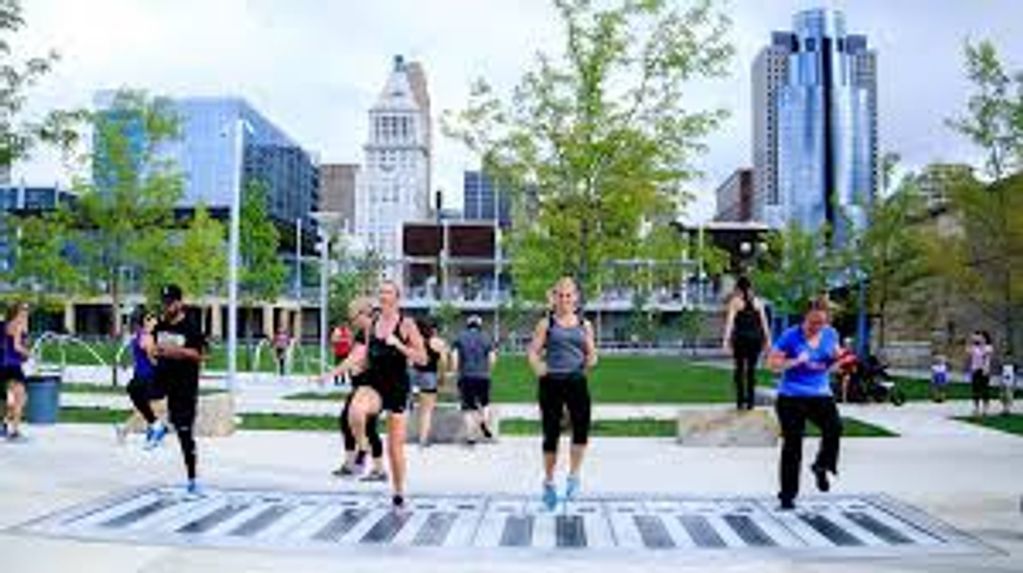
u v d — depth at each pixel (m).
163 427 14.88
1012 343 31.08
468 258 95.19
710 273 22.44
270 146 112.44
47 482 11.51
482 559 7.83
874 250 44.34
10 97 19.72
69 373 34.47
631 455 15.10
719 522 9.50
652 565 7.68
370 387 9.77
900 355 52.06
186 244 38.44
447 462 13.98
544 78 20.09
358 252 97.56
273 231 54.41
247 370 44.06
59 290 29.03
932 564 7.72
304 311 94.31
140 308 15.01
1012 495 11.21
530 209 20.73
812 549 8.26
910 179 43.28
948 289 38.34
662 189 20.27
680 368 51.94
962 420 21.94
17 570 7.29
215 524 9.10
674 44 19.84
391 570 7.44
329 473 12.55
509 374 43.09
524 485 11.78
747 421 16.39
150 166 34.00
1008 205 30.03
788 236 52.56
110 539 8.38
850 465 14.00
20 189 54.62
